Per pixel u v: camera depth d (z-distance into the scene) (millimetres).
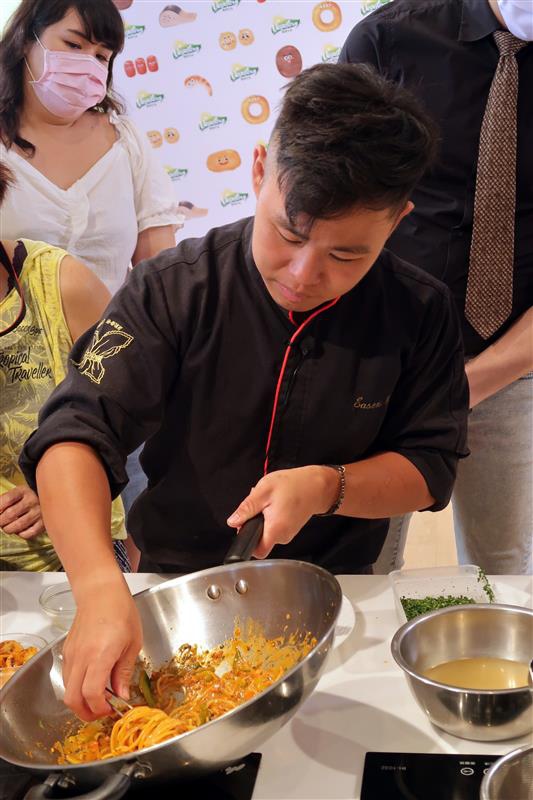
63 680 936
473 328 2109
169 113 3402
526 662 1105
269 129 3377
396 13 2061
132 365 1232
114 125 2695
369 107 1017
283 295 1121
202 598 1104
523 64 2006
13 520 1670
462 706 975
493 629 1129
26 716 939
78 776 793
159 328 1272
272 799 933
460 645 1134
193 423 1337
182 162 3463
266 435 1338
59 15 2438
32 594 1467
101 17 2496
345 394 1312
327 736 1036
